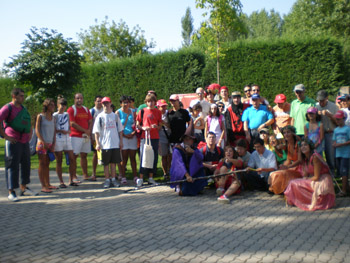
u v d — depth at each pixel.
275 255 3.98
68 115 7.88
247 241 4.42
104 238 4.64
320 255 3.95
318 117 7.03
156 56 18.64
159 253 4.11
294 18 30.39
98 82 21.05
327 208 5.72
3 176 9.26
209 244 4.35
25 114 6.77
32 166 10.95
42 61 12.98
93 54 35.38
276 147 7.02
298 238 4.48
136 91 19.52
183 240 4.50
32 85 13.50
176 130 8.14
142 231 4.88
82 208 6.10
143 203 6.36
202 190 7.27
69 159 7.91
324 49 14.45
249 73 15.84
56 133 7.63
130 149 8.33
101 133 7.71
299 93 7.49
